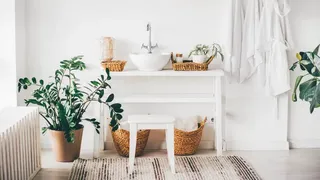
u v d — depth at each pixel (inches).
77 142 173.5
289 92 188.7
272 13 181.0
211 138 191.2
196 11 184.9
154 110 189.6
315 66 146.7
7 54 172.7
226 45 182.4
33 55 184.9
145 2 184.1
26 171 148.2
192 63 177.2
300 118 190.5
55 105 170.6
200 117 190.4
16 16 172.9
